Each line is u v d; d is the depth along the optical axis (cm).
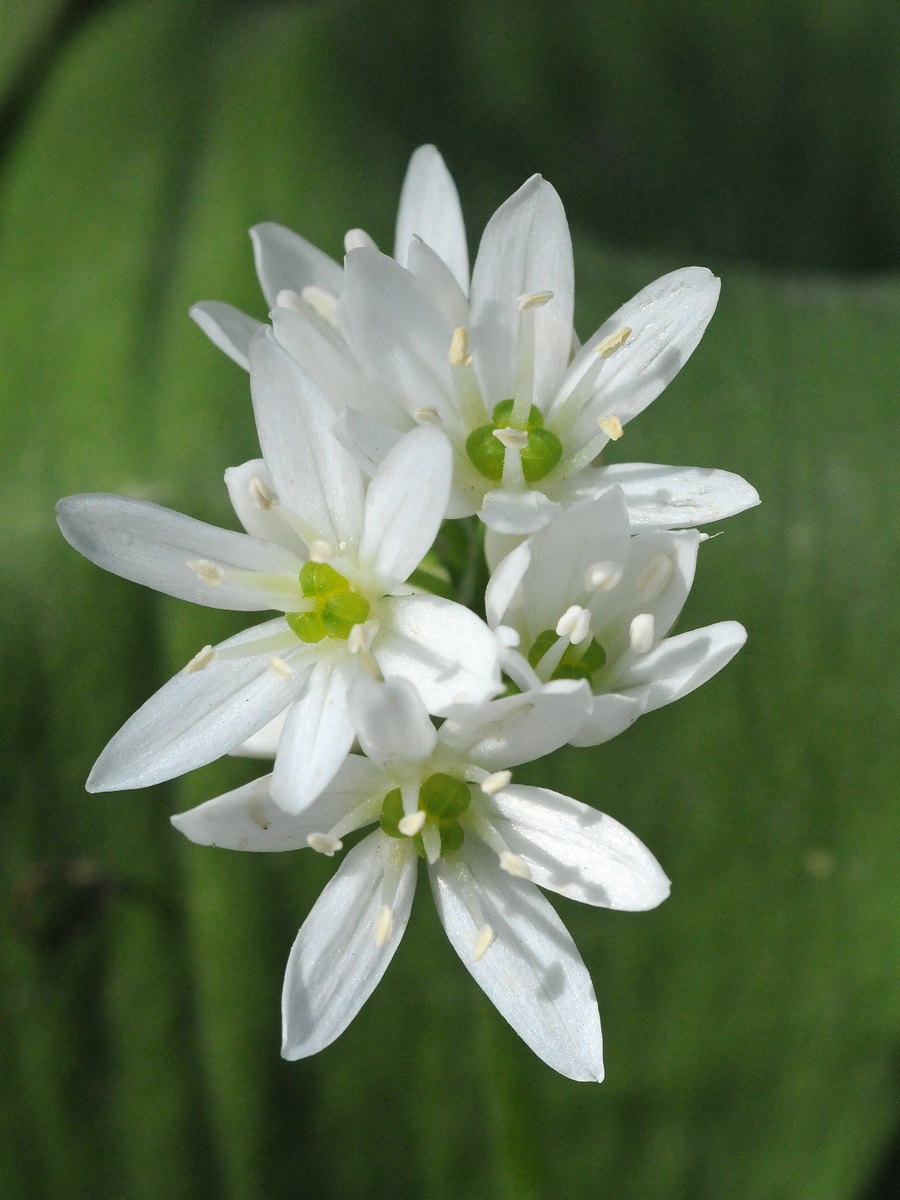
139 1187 12
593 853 10
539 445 10
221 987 12
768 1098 12
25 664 12
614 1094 12
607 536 10
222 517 12
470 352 10
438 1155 12
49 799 12
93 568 12
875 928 12
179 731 10
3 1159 12
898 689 12
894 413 12
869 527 12
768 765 12
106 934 12
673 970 12
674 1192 12
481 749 10
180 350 12
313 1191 12
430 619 10
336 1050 12
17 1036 12
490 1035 11
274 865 12
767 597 12
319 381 10
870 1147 12
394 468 10
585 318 12
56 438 12
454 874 10
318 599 10
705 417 12
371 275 10
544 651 10
